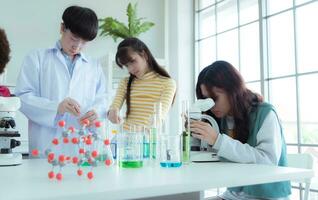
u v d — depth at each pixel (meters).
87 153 0.94
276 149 1.17
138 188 0.67
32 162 1.17
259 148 1.18
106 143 1.04
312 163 1.39
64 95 1.62
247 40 3.11
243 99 1.29
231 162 1.17
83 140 0.97
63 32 1.58
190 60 3.73
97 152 0.99
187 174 0.86
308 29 2.52
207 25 3.66
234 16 3.29
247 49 3.10
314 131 2.42
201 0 3.76
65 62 1.68
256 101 1.32
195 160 1.19
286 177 0.88
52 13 3.25
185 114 1.18
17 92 1.53
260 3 2.91
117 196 0.65
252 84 3.00
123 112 1.88
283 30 2.74
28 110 1.47
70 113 1.39
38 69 1.62
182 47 3.70
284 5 2.74
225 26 3.41
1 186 0.69
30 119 1.51
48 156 0.89
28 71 1.60
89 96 1.71
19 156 1.11
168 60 3.77
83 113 1.35
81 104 1.63
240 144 1.16
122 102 1.85
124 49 1.75
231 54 3.31
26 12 3.14
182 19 3.73
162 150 1.08
